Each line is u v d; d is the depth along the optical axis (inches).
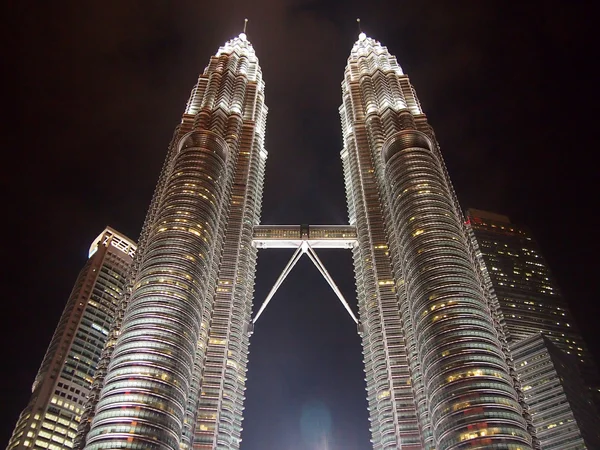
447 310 6397.6
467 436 5339.6
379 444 6958.7
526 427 5526.6
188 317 6579.7
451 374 5836.6
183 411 5974.4
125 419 5457.7
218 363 7332.7
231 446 6870.1
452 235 7381.9
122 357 6018.7
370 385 7603.4
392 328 7701.8
